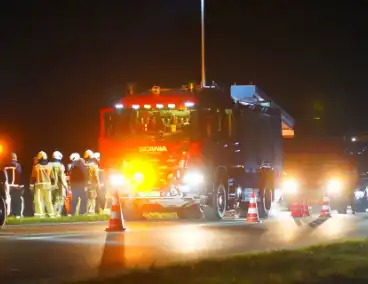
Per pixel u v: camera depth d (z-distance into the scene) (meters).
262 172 64.31
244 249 36.31
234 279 24.81
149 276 25.33
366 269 27.05
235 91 62.94
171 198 55.81
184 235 44.03
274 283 24.19
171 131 56.03
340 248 33.62
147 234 44.47
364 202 74.81
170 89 57.00
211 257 31.64
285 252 32.44
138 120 56.66
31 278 26.80
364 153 76.06
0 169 48.94
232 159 59.19
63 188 57.59
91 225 52.06
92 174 59.31
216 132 56.69
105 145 57.22
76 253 34.28
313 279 24.95
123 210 58.25
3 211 48.19
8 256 33.19
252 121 62.72
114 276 25.50
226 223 54.91
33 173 56.91
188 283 24.03
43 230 47.44
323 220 59.22
